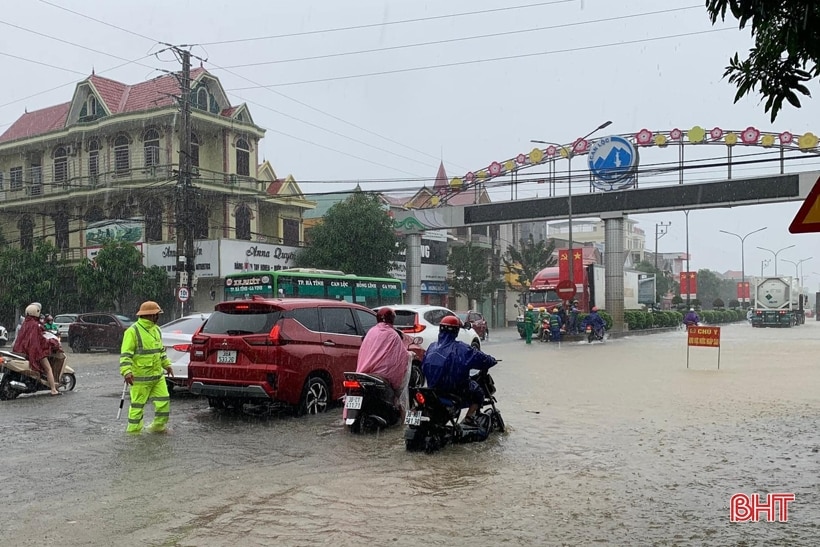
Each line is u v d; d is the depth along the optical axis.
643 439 8.87
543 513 5.79
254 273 24.91
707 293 108.50
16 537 5.18
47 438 8.90
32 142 39.81
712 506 6.00
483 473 7.14
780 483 6.76
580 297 39.16
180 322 13.80
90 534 5.24
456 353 8.38
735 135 34.81
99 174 37.69
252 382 9.88
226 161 37.94
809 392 13.34
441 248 51.22
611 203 37.47
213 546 5.00
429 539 5.14
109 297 34.56
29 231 41.56
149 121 36.22
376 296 29.23
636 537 5.21
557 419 10.38
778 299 53.59
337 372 10.96
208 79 38.34
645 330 43.34
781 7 5.00
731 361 20.61
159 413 9.35
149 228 37.09
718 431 9.39
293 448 8.31
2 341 25.42
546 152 38.03
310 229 40.09
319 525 5.46
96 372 17.95
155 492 6.37
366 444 8.55
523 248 56.12
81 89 38.88
